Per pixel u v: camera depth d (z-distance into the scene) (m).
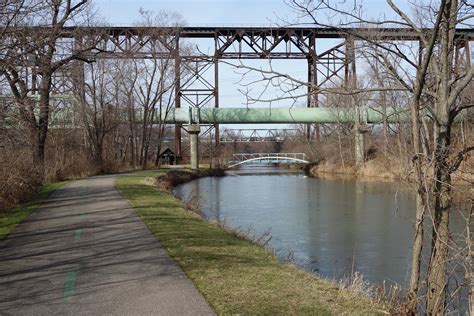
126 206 16.83
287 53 34.59
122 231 11.88
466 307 7.74
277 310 6.19
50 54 13.31
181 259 8.91
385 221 20.59
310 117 49.81
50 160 32.19
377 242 16.59
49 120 28.28
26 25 12.52
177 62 32.12
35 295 6.82
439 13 5.61
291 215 22.73
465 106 6.73
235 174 55.72
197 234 11.77
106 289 7.05
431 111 6.53
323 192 32.88
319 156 61.22
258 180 45.75
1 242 10.66
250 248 10.69
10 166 18.05
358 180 42.12
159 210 15.99
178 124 56.94
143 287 7.13
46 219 14.03
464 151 6.53
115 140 56.09
